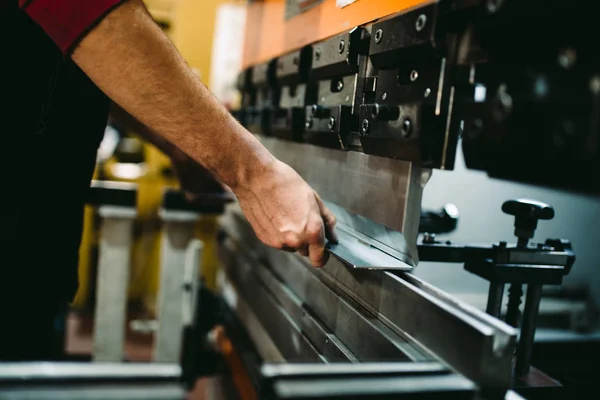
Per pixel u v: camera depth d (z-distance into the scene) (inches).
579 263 68.3
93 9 27.5
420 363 23.7
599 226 68.7
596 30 27.8
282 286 45.4
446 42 27.8
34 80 40.1
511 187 61.9
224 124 32.0
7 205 41.9
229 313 62.6
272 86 54.0
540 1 25.8
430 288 28.4
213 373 60.1
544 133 58.9
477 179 60.5
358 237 37.9
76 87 43.3
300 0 48.9
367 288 33.4
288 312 42.8
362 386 21.1
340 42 37.0
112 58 28.7
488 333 23.2
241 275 57.9
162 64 29.1
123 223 70.6
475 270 35.5
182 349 58.7
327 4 42.6
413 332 28.1
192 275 61.2
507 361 23.6
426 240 37.7
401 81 31.7
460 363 24.4
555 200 65.1
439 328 26.0
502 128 53.6
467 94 29.1
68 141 44.5
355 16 37.7
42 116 41.3
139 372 20.4
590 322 65.8
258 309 49.9
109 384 19.9
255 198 33.8
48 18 28.3
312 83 44.5
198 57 129.3
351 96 37.2
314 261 33.7
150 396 19.6
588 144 60.4
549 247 36.2
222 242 71.5
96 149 47.5
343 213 40.9
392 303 30.3
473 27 27.3
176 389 20.1
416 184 31.5
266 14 61.1
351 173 39.2
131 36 28.1
